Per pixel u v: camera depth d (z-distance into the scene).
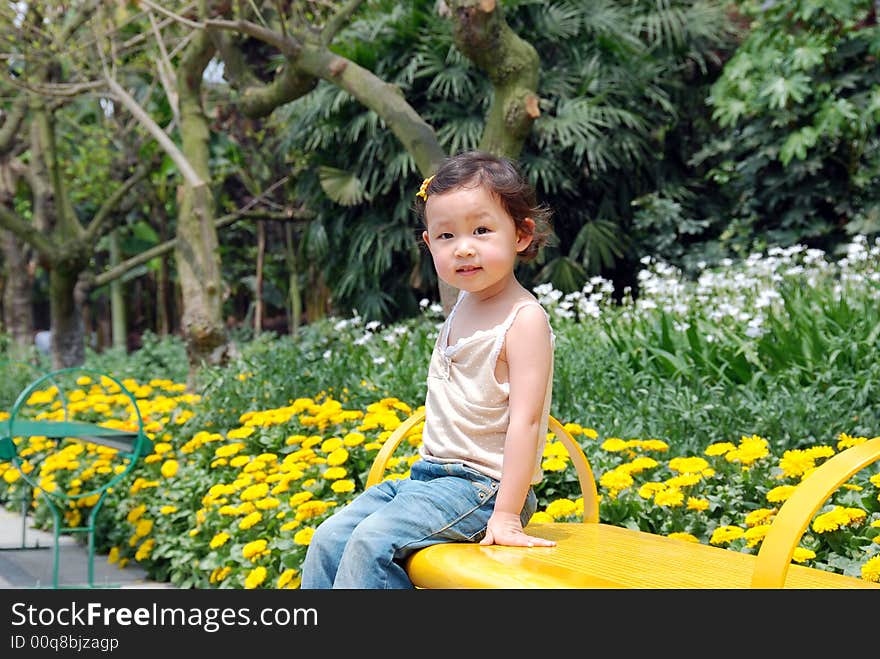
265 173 11.44
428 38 8.22
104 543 4.57
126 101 6.54
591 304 5.90
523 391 1.84
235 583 3.27
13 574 4.10
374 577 1.74
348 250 9.16
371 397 4.50
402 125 5.12
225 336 6.29
